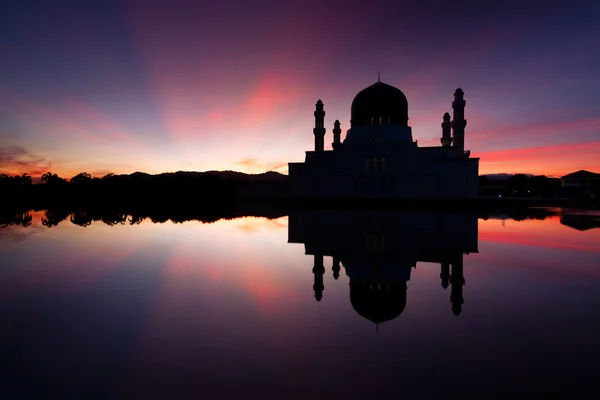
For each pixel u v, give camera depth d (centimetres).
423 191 7475
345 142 8881
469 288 1374
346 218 4528
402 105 8444
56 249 2291
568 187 10256
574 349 838
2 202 8850
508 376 710
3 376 721
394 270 1695
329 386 676
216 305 1181
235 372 734
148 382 695
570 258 1969
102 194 9906
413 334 934
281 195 9594
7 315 1086
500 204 6550
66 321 1038
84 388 674
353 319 1052
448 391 656
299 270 1705
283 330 965
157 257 2027
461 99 8375
